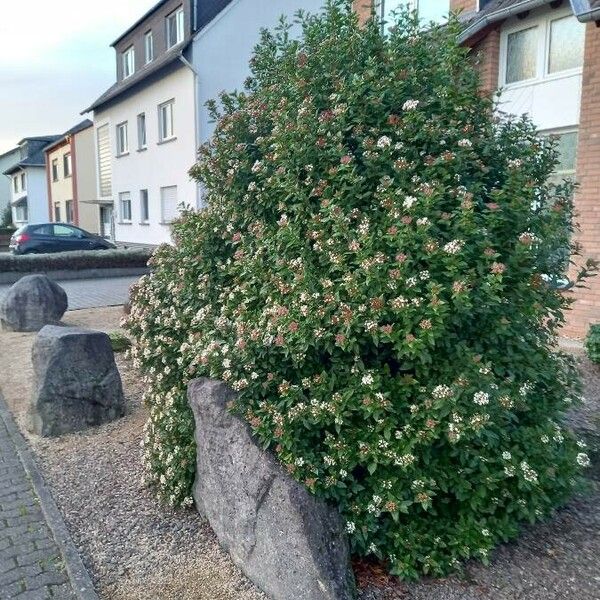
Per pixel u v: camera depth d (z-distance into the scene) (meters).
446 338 2.82
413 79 3.37
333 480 2.84
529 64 9.14
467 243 2.87
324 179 3.23
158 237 21.14
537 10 8.80
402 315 2.69
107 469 4.31
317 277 3.06
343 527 2.86
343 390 2.90
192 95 17.70
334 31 3.86
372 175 3.15
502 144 3.54
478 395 2.65
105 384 5.30
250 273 3.50
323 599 2.56
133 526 3.48
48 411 5.04
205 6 17.84
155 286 4.79
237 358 3.16
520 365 3.05
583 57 8.12
